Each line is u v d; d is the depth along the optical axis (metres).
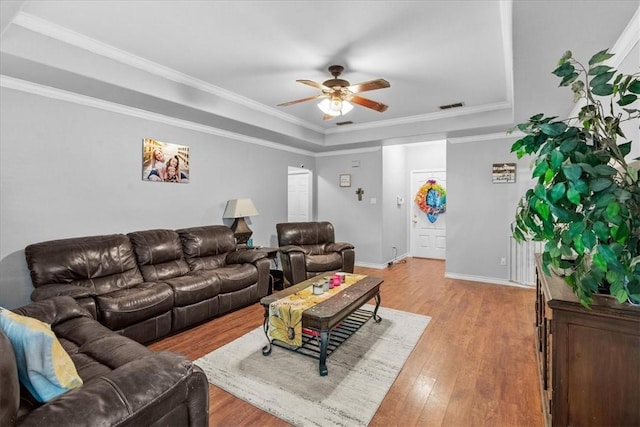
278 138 5.23
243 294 3.71
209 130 4.51
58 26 2.43
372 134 5.34
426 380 2.25
